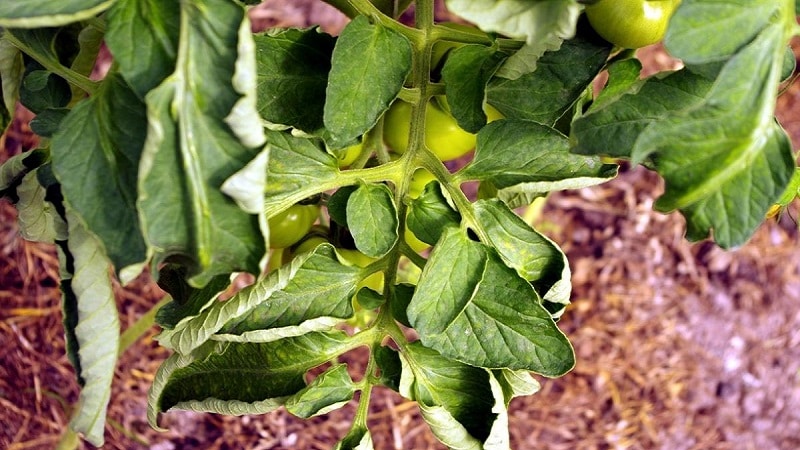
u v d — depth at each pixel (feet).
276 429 3.49
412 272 2.40
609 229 4.05
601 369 3.89
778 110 4.15
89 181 1.11
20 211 1.45
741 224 1.08
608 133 1.26
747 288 4.07
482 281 1.35
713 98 1.06
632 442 3.84
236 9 1.03
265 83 1.37
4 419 3.18
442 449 3.62
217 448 3.45
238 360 1.46
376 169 1.40
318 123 1.39
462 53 1.37
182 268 1.38
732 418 3.96
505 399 1.53
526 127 1.37
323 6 3.98
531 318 1.34
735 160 1.07
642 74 4.09
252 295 1.31
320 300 1.40
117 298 3.40
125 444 3.37
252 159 1.05
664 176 1.08
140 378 3.42
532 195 1.55
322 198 1.68
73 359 1.24
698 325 4.02
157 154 1.04
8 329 3.26
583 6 1.15
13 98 1.43
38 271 3.38
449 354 1.35
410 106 1.55
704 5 1.06
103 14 1.32
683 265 4.06
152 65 1.06
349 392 1.45
